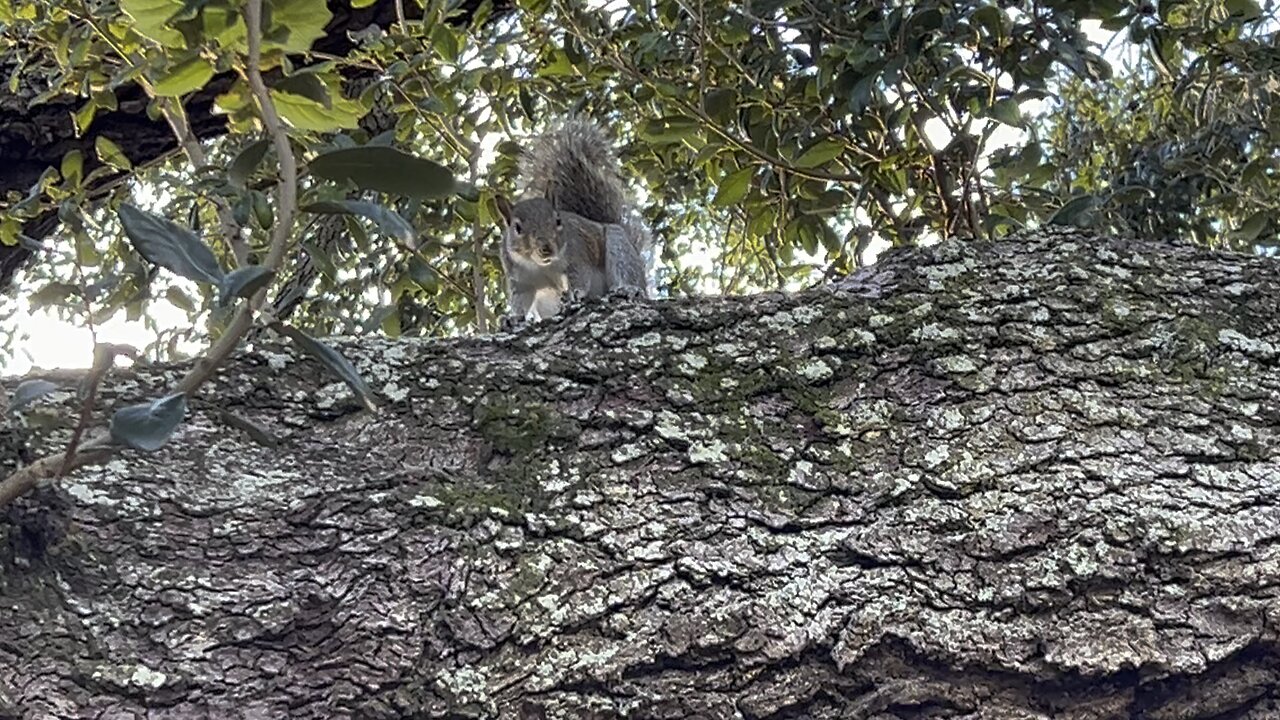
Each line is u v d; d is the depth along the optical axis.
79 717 1.46
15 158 3.88
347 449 1.83
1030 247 2.23
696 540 1.72
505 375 1.95
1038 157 3.19
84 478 1.68
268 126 1.33
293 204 1.31
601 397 1.93
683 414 1.90
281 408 1.88
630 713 1.58
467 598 1.63
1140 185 3.60
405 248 3.48
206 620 1.57
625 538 1.71
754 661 1.62
